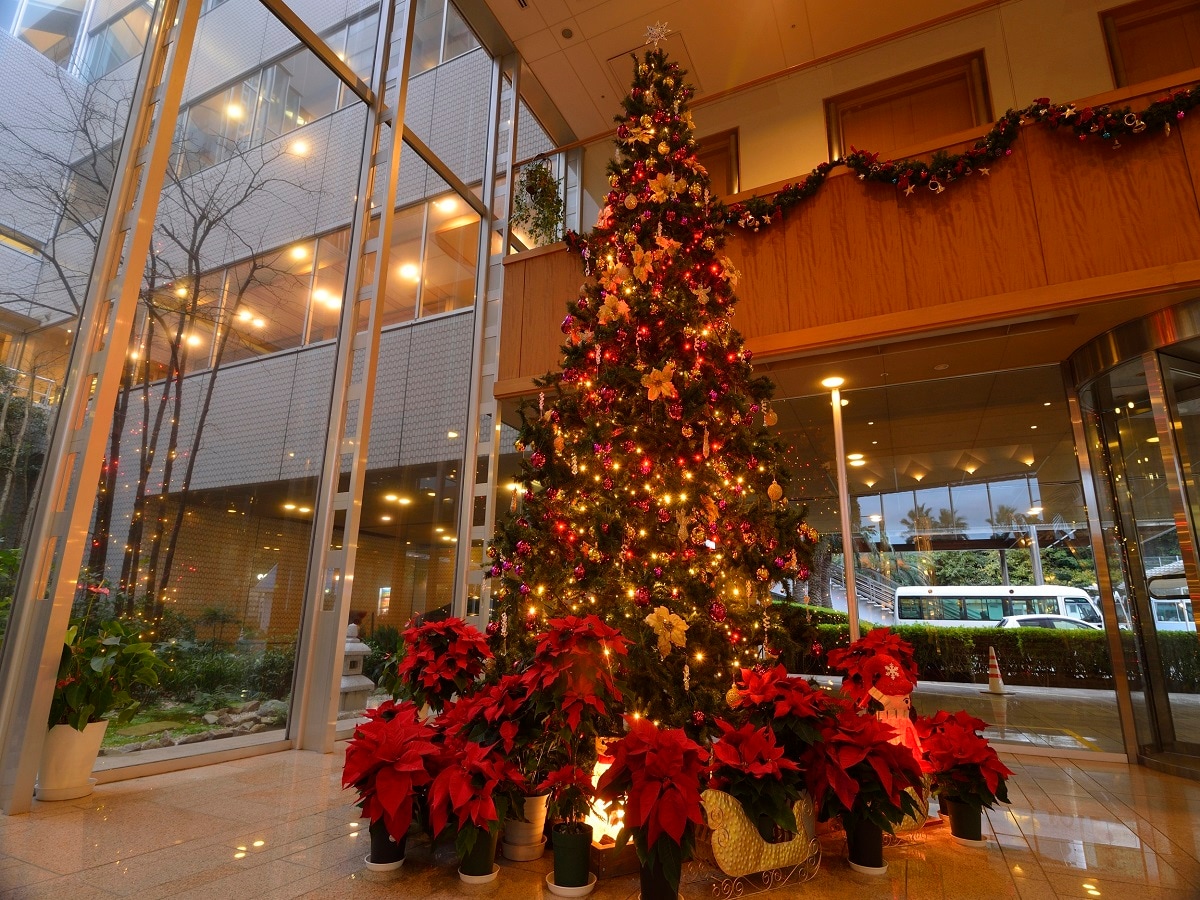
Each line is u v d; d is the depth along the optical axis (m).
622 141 4.41
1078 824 2.90
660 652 2.75
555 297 6.05
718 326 3.87
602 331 3.65
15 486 2.89
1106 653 4.61
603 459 3.34
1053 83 5.43
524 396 6.05
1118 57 5.30
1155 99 4.28
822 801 2.28
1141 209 4.13
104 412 3.02
